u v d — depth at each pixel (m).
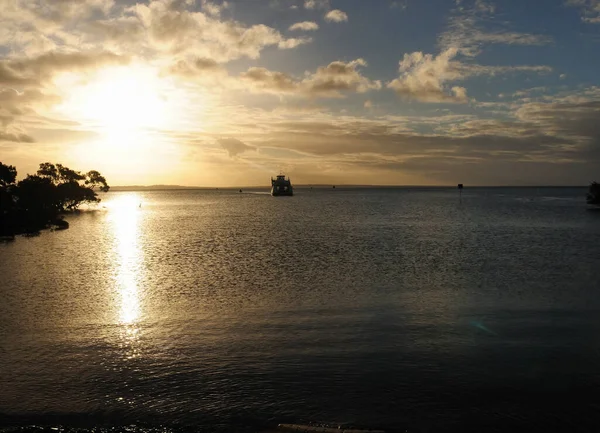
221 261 52.91
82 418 18.19
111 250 63.53
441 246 64.56
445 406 18.86
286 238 76.50
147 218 129.50
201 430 17.39
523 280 40.59
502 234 79.94
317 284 39.75
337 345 25.19
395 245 66.00
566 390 19.98
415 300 34.16
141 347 25.06
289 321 29.38
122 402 19.34
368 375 21.53
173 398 19.66
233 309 32.12
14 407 18.95
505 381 20.83
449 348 24.64
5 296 36.28
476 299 34.25
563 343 25.16
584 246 63.34
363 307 32.41
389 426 17.55
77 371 22.16
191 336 26.78
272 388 20.39
